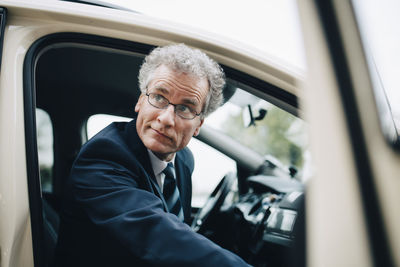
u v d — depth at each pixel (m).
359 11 0.44
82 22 1.10
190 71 0.99
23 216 0.80
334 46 0.44
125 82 1.75
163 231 0.77
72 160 1.96
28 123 0.89
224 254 0.75
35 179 0.85
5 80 0.89
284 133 10.54
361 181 0.39
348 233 0.38
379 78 0.44
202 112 1.11
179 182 1.39
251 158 1.65
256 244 1.18
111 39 1.16
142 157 1.05
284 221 1.10
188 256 0.74
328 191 0.41
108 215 0.82
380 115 0.42
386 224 0.37
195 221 1.51
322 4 0.45
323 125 0.42
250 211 1.31
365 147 0.40
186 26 1.25
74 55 1.54
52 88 1.80
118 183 0.88
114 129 1.09
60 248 0.96
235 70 1.26
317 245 0.41
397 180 0.38
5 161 0.82
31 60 0.98
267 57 1.25
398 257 0.35
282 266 1.07
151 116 1.00
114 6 1.23
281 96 1.25
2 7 0.98
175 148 1.04
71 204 0.91
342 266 0.37
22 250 0.79
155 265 0.74
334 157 0.41
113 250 0.87
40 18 1.05
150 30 1.18
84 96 1.86
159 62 1.03
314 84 0.44
